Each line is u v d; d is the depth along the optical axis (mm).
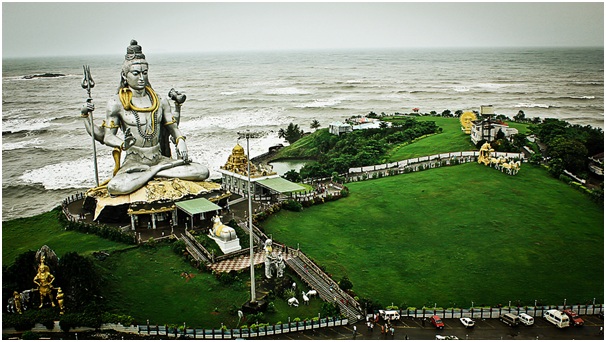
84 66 79625
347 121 165500
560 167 102625
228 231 70312
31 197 125812
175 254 69375
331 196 92562
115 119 80938
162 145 86438
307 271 66812
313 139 154250
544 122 144375
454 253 73375
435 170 108250
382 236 78625
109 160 158250
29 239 76312
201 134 198625
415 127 147875
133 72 79500
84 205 83312
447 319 57750
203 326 55531
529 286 65375
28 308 55625
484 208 87625
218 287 62375
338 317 56469
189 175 82812
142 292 60844
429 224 82500
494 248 74625
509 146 117062
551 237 77688
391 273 68125
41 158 163000
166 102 84688
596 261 71375
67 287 57125
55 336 52062
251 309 57594
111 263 65812
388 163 114000
